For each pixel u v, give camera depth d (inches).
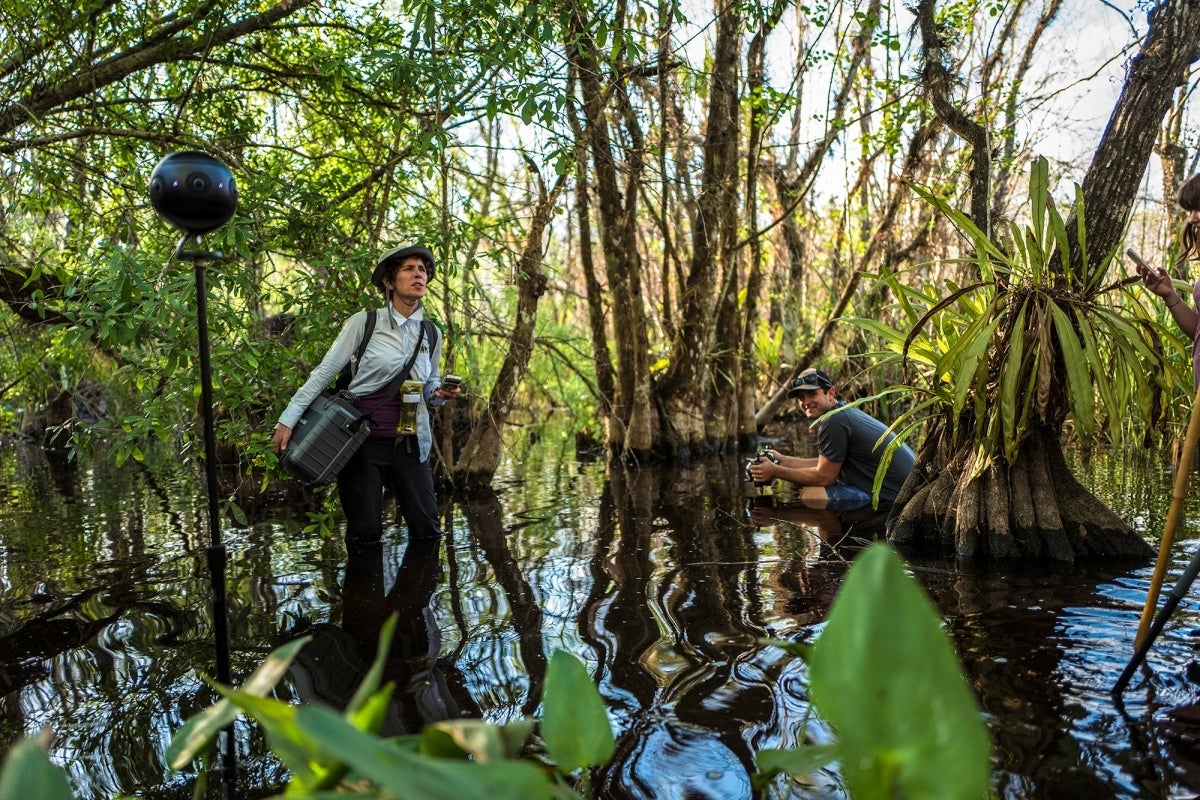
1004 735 81.7
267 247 195.0
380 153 237.8
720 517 202.5
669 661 105.7
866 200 402.9
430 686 101.3
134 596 150.3
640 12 231.1
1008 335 155.0
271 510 233.1
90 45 209.0
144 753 86.8
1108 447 272.1
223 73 241.6
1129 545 150.7
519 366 268.2
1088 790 71.4
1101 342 156.3
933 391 170.9
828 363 434.9
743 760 79.4
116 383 318.0
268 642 121.7
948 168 327.3
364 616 132.3
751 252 378.3
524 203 269.0
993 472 157.8
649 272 399.9
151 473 327.9
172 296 163.6
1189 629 108.7
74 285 171.0
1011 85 312.3
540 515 217.3
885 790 28.4
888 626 28.8
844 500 216.7
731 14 309.7
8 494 289.4
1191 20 152.6
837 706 29.0
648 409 329.1
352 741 31.7
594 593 139.3
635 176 271.4
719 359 368.2
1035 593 128.6
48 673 113.0
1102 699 88.6
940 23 251.4
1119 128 157.2
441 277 231.6
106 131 211.2
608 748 45.9
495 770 32.1
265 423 189.2
